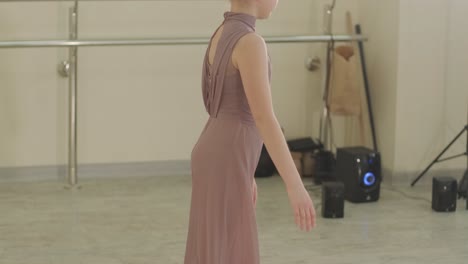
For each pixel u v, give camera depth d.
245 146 2.09
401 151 5.02
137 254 3.59
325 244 3.77
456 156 4.79
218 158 2.08
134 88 5.20
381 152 5.20
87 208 4.40
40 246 3.69
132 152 5.26
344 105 5.05
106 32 5.10
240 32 2.06
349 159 4.56
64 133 5.12
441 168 5.11
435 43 4.95
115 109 5.20
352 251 3.67
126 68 5.16
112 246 3.70
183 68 5.25
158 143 5.29
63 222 4.11
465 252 3.68
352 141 5.51
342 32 5.45
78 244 3.73
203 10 5.22
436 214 4.33
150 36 5.17
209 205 2.10
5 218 4.16
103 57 5.12
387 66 5.07
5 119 5.02
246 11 2.11
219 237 2.09
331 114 5.46
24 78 5.01
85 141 5.18
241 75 2.03
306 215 1.99
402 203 4.57
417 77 4.96
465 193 4.66
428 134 5.04
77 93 5.10
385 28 5.07
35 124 5.07
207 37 4.89
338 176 4.71
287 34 5.37
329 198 4.21
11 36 4.95
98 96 5.16
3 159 5.05
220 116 2.12
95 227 4.02
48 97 5.07
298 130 5.49
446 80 5.00
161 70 5.22
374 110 5.26
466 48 4.98
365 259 3.55
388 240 3.85
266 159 5.18
